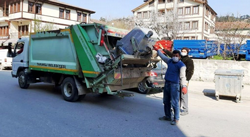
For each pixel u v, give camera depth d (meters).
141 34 6.16
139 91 9.34
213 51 17.27
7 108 6.20
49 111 6.03
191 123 5.41
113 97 8.31
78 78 7.04
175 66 5.19
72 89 7.09
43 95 8.17
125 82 6.71
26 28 31.61
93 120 5.38
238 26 15.34
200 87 10.84
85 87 7.08
